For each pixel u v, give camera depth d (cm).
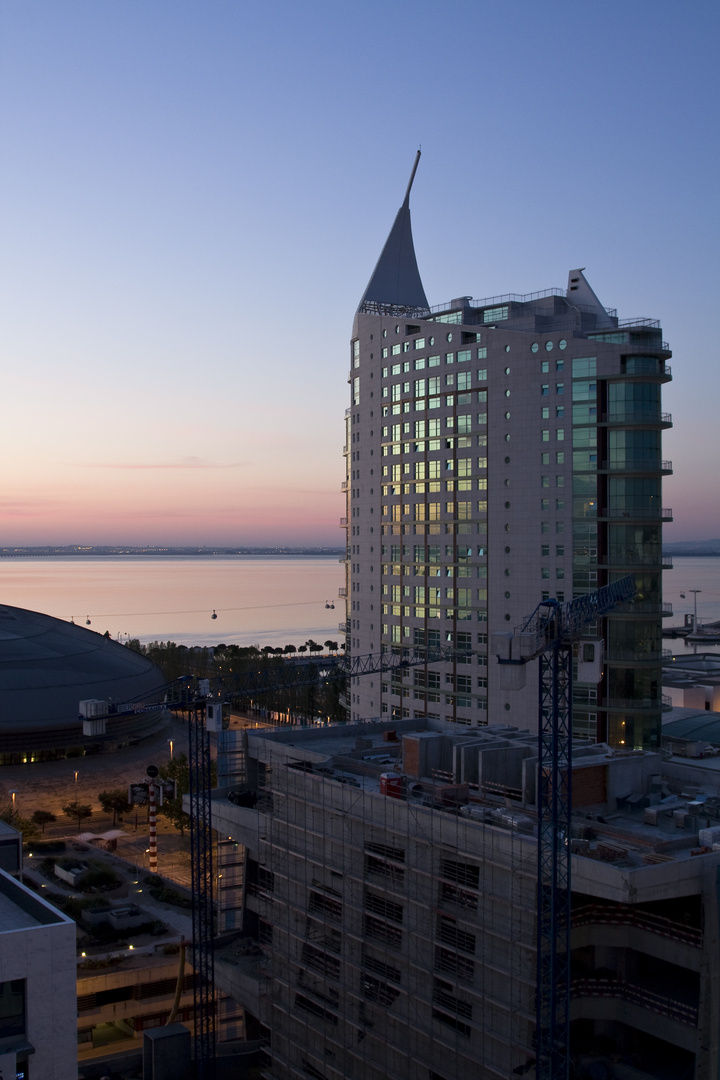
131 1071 8838
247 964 9200
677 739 13625
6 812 15288
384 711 17075
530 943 6038
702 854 5956
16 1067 5412
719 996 5594
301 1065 8212
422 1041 6925
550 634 6812
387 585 17062
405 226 19238
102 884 12275
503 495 14850
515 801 7150
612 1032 6456
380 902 7356
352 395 18275
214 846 13762
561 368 14112
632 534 13450
